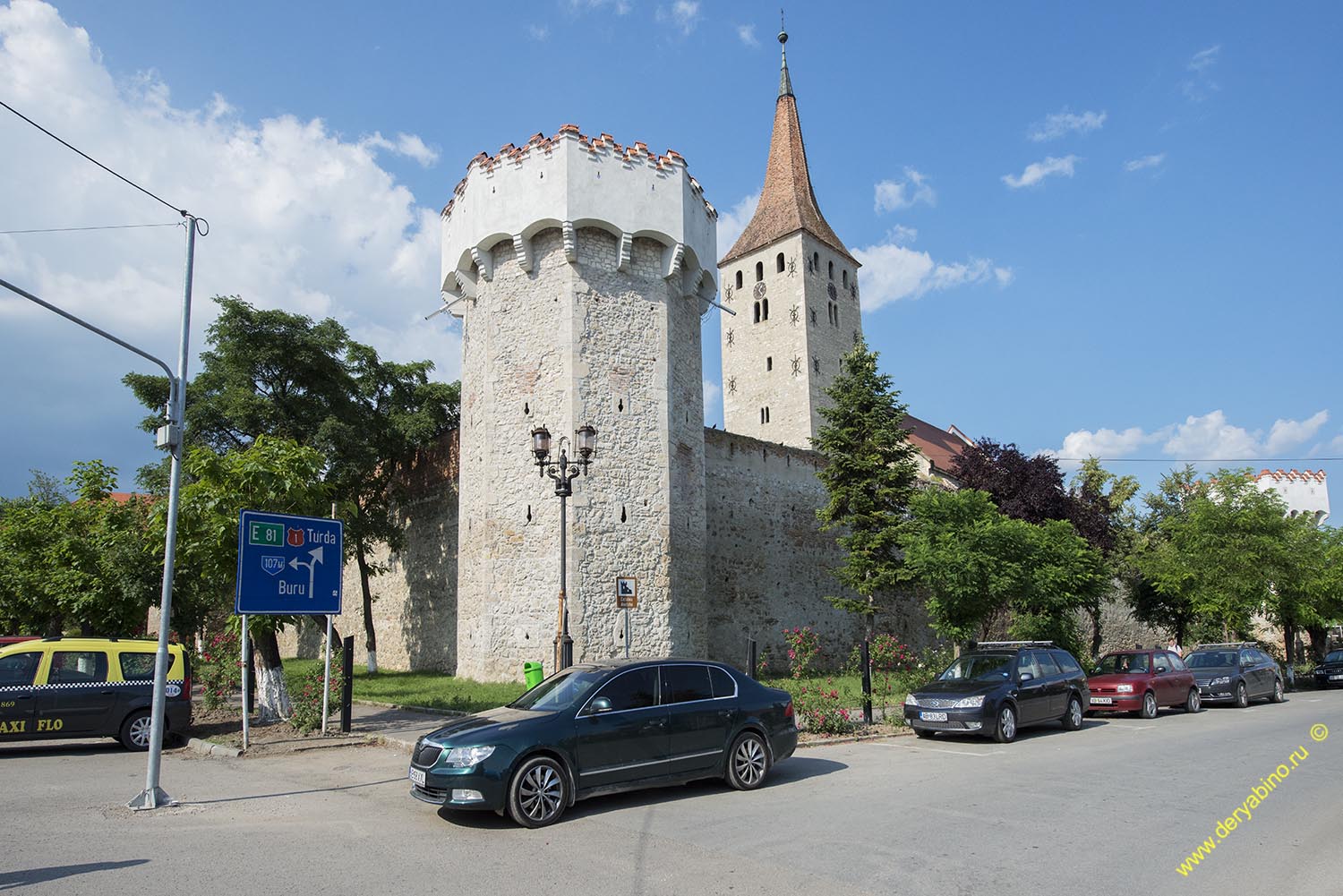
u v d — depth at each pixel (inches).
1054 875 249.6
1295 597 1214.3
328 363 1163.3
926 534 892.0
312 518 578.6
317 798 382.6
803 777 424.8
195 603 847.1
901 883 242.4
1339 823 313.6
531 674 632.4
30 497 1149.7
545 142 903.7
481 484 925.8
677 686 382.0
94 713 537.0
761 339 2190.0
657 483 892.6
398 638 1347.2
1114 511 1646.2
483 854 279.4
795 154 2320.4
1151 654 778.8
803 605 1293.1
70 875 256.4
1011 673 599.5
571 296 879.7
